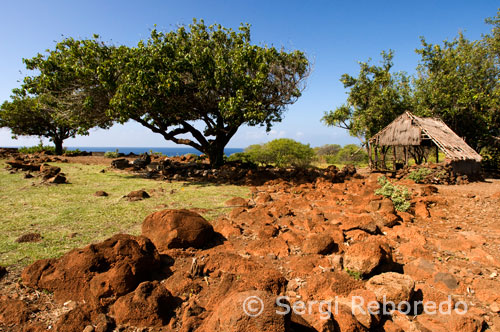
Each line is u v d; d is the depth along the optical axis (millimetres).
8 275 4125
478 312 3471
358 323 3158
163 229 5273
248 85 13578
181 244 5148
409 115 18250
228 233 5906
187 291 3871
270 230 5887
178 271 4375
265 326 2518
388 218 6598
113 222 6641
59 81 13430
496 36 23953
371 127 23859
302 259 4723
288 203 8711
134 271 3873
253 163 19672
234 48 15969
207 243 5539
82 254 3943
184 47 14266
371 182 12742
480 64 24250
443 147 15531
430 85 23297
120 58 12953
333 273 4043
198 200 9320
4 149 27609
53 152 30016
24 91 14625
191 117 17609
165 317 3377
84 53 13531
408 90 24141
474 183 15117
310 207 8203
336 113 25984
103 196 9586
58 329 3086
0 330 3100
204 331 2859
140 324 3268
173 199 9406
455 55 24594
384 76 23500
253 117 13453
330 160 33875
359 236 5746
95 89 13773
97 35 14250
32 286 3826
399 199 8109
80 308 3375
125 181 13281
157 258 4383
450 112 22125
